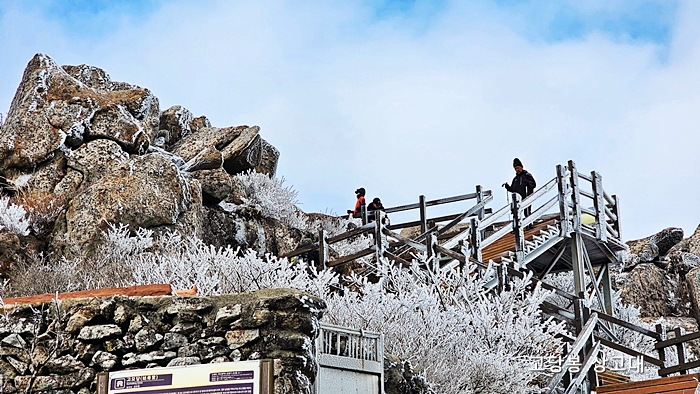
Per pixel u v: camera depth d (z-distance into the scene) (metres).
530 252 16.02
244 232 17.61
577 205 16.73
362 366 9.54
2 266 13.45
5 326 8.15
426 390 10.67
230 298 8.20
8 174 15.70
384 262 13.35
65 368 8.02
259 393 7.04
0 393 8.00
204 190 17.45
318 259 17.34
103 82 20.50
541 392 12.05
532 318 12.25
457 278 12.92
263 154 21.53
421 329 11.42
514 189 18.58
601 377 13.57
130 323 8.12
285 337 7.97
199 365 7.17
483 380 11.37
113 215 14.62
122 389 7.18
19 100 16.80
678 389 11.81
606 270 18.36
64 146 15.92
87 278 12.77
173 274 12.49
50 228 14.69
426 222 19.36
